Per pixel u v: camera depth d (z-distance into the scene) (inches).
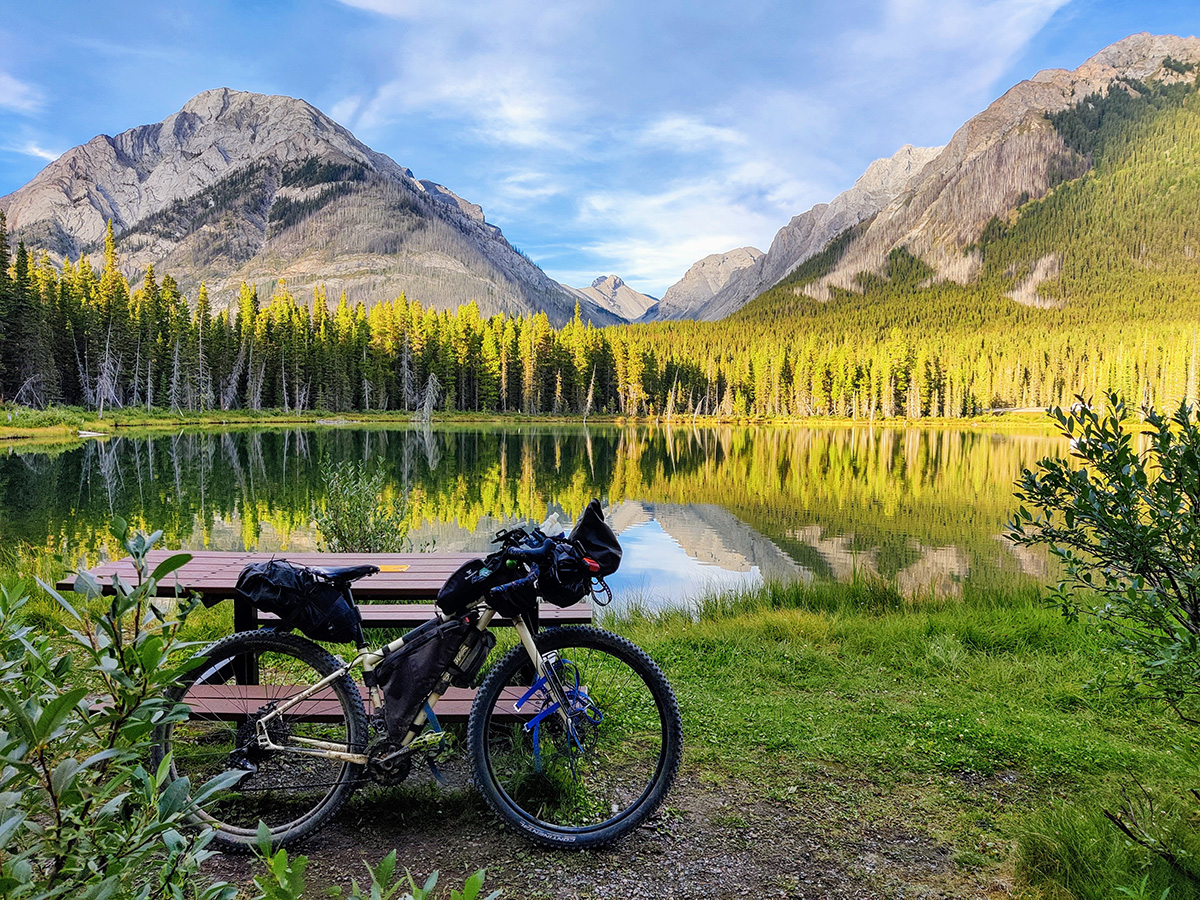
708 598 301.1
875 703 160.6
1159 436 90.0
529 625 109.3
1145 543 90.0
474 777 105.0
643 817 105.9
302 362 3203.7
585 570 104.3
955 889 94.4
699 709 155.8
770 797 118.4
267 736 106.6
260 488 819.4
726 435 2566.4
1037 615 220.1
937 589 375.2
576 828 103.7
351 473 307.7
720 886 94.7
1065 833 98.2
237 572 142.9
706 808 114.7
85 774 48.8
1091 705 156.2
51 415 1936.5
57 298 2374.5
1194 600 91.0
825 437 2492.6
